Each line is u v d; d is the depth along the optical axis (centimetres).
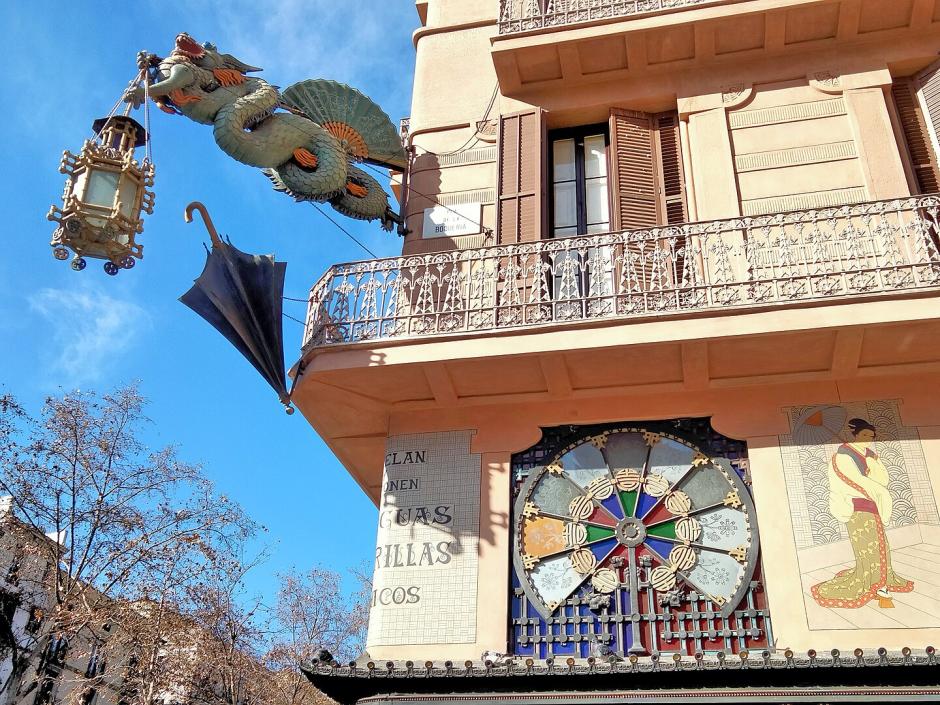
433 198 1052
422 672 704
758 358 813
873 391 809
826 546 745
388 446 892
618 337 808
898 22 985
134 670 1478
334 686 730
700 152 985
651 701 653
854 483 769
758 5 979
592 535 804
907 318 753
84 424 1569
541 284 926
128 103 748
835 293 779
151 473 1603
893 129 955
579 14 1041
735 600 743
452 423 891
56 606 1450
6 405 1520
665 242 914
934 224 797
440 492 853
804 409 814
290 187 996
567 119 1077
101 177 681
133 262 685
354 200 1023
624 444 844
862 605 714
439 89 1137
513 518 829
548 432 869
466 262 968
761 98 1005
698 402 842
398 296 910
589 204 1032
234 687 1662
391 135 1085
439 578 805
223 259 906
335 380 880
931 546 728
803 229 889
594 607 767
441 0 1224
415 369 856
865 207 866
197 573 1547
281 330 905
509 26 1055
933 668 624
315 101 1064
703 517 790
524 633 770
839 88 984
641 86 1054
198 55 960
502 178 1028
